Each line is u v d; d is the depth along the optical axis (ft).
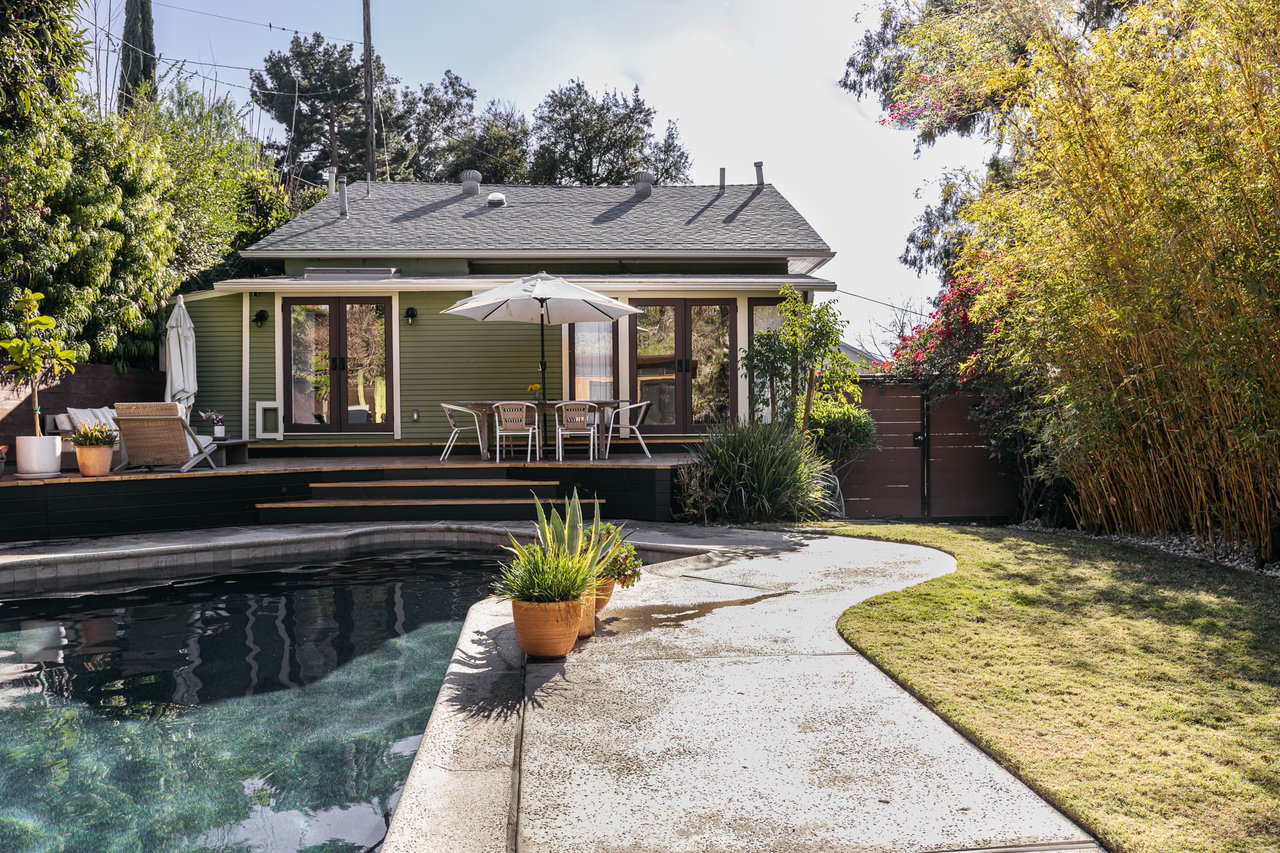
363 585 20.33
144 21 80.64
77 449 27.40
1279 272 16.57
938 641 13.12
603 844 7.06
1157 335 20.26
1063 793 7.75
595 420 34.65
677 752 9.08
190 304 40.14
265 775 9.48
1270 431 17.29
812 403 36.11
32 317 28.50
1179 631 13.76
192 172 55.72
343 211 47.93
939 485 37.09
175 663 13.94
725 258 43.62
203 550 23.59
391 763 9.83
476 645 13.74
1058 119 20.15
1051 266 21.84
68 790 9.07
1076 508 28.43
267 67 116.67
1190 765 8.38
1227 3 16.25
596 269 44.19
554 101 107.04
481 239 44.42
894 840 7.07
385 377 40.42
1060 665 11.93
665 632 14.14
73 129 37.88
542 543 13.97
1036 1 20.79
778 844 7.02
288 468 30.83
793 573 19.22
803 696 10.87
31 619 17.01
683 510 29.73
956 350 35.17
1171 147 17.95
